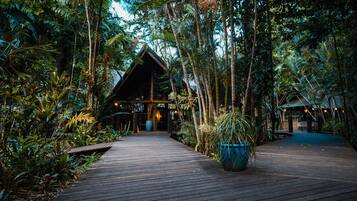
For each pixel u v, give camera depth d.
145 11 6.61
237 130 3.19
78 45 8.49
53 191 2.44
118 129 9.92
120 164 3.60
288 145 5.94
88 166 3.47
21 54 2.34
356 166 3.42
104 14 7.66
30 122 3.30
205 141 4.59
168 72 7.71
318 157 4.15
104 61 7.49
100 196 2.15
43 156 2.85
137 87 12.55
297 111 16.78
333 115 11.41
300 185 2.48
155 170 3.21
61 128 4.40
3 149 2.70
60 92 4.21
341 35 7.22
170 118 10.23
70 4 7.09
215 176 2.87
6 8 6.71
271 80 6.15
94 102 7.12
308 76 12.03
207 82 4.47
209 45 4.59
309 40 6.77
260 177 2.81
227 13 4.55
